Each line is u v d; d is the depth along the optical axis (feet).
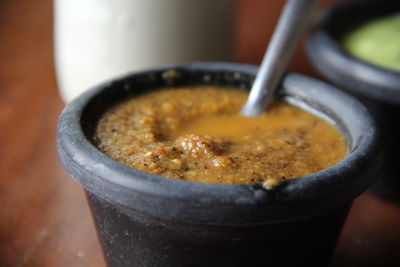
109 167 0.43
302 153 0.50
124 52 0.76
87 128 0.51
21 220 0.64
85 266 0.58
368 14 0.83
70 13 0.76
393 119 0.65
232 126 0.56
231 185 0.41
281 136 0.53
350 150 0.49
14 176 0.71
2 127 0.79
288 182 0.41
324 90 0.57
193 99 0.59
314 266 0.48
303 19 0.62
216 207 0.40
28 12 1.14
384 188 0.68
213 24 0.78
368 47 0.73
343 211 0.47
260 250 0.44
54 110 0.83
